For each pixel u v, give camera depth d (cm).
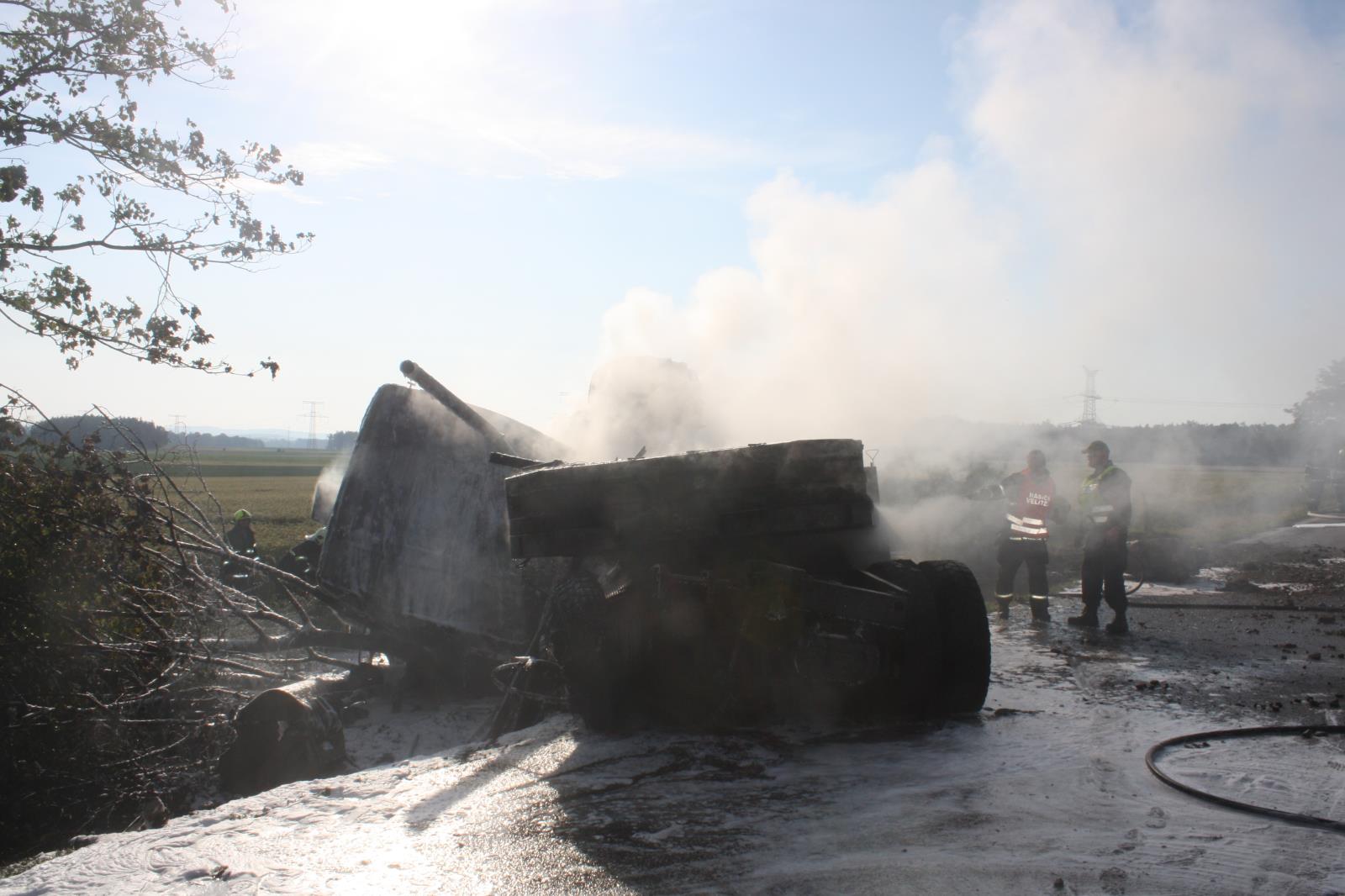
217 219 1012
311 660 923
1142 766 564
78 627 793
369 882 414
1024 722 671
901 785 530
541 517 646
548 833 466
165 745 775
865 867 418
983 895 389
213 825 497
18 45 966
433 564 878
